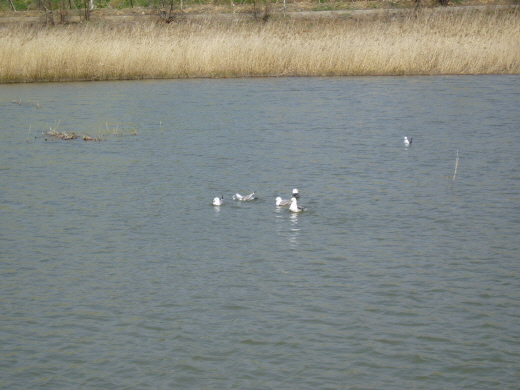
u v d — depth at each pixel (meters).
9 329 11.77
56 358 10.89
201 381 10.22
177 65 43.66
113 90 38.91
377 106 32.28
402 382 10.11
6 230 16.50
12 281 13.65
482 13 52.69
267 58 43.59
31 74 42.72
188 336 11.46
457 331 11.48
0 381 10.28
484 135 25.98
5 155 24.05
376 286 13.16
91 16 62.38
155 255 14.84
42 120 30.53
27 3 70.50
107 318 12.12
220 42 44.12
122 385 10.16
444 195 18.83
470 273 13.74
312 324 11.75
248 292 12.97
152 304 12.59
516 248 15.02
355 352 10.90
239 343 11.21
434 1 61.31
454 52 42.66
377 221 16.83
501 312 12.12
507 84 37.69
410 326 11.65
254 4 59.66
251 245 15.30
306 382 10.13
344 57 43.22
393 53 42.91
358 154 23.41
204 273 13.86
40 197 19.11
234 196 18.77
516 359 10.67
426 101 33.19
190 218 17.19
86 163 22.81
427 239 15.61
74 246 15.47
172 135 26.84
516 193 18.92
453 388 9.95
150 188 19.81
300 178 20.61
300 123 28.72
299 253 14.82
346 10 61.66
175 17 59.25
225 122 29.16
